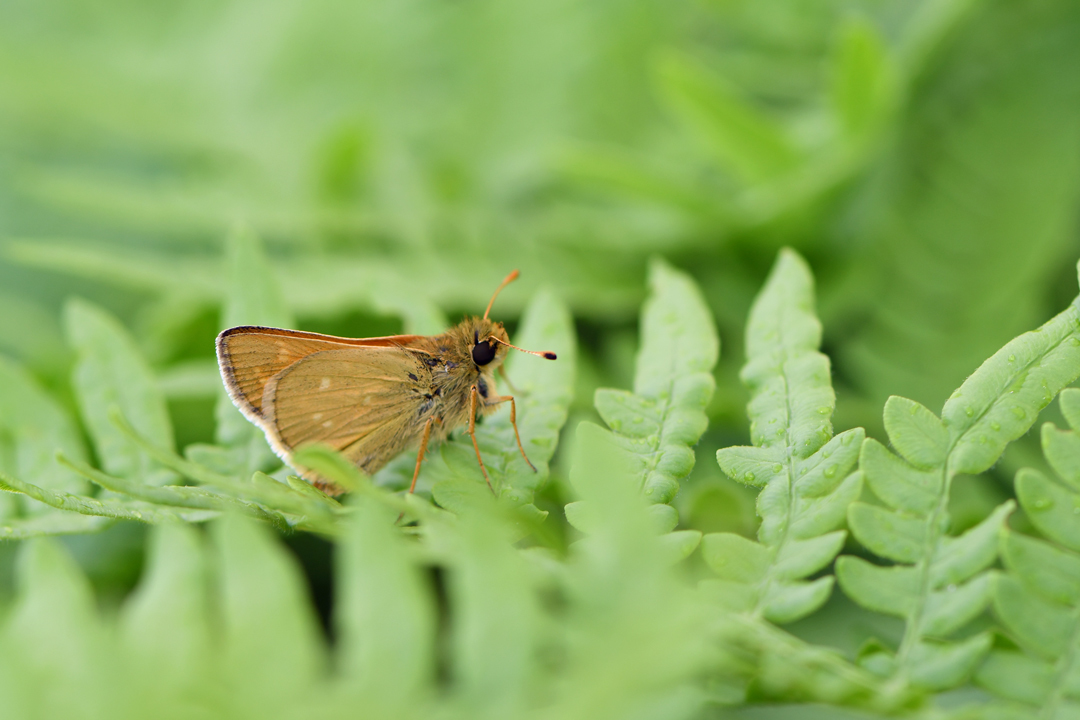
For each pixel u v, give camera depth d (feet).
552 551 0.69
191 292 0.82
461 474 0.72
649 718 0.63
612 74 0.91
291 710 0.62
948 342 0.80
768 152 0.83
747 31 0.89
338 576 0.80
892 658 0.68
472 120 0.93
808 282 0.73
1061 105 0.83
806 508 0.69
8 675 0.61
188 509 0.70
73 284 0.89
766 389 0.71
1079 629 0.67
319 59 1.01
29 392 0.73
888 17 0.87
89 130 0.97
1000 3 0.83
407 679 0.63
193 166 0.98
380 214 0.87
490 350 0.75
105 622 0.66
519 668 0.63
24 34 1.06
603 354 0.83
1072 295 0.82
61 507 0.69
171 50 1.06
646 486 0.70
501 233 0.86
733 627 0.68
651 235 0.85
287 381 0.73
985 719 0.67
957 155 0.83
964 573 0.68
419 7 1.01
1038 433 0.77
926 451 0.69
